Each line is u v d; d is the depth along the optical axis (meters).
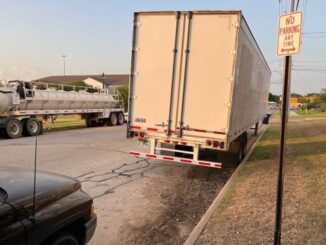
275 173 9.12
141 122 9.06
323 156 11.66
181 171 9.99
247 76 10.27
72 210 3.49
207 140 8.45
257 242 4.79
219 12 8.12
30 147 14.10
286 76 4.12
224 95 8.26
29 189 3.23
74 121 30.09
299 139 17.59
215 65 8.27
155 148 9.03
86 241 3.80
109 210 6.51
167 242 5.21
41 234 3.05
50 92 21.08
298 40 3.87
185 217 6.32
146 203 7.02
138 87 8.99
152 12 8.63
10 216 2.79
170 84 8.68
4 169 3.90
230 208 6.30
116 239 5.25
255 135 20.41
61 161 10.98
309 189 7.41
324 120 36.66
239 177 8.93
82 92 24.67
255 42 11.12
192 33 8.39
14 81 18.91
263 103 20.05
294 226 5.33
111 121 27.80
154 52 8.75
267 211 6.04
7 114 17.94
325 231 5.12
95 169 9.90
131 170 9.90
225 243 4.79
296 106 89.31
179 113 8.65
